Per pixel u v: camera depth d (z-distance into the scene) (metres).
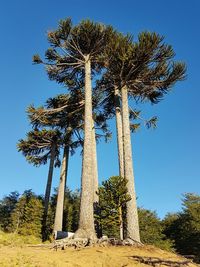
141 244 13.76
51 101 20.70
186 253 30.23
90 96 17.78
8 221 24.58
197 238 30.09
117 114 19.03
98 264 10.68
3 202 29.83
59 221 19.22
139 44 16.25
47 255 10.94
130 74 17.33
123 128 16.81
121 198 14.63
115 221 14.43
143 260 11.44
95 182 17.84
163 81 17.95
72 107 20.36
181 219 32.94
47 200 20.73
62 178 20.59
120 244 13.58
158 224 32.06
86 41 18.55
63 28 18.05
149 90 18.58
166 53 17.06
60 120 20.67
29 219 18.92
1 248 11.43
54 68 19.08
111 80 18.98
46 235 18.70
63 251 12.44
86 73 18.42
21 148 20.61
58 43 18.44
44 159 21.77
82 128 21.23
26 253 10.66
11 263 8.86
